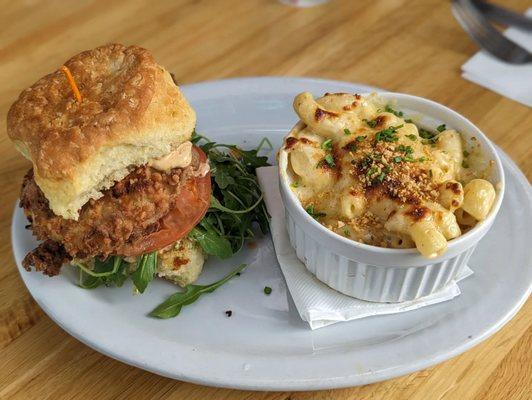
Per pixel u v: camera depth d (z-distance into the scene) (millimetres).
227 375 200
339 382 199
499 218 256
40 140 213
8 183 286
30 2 396
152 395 213
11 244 257
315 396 212
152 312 232
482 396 210
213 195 261
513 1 396
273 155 292
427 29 374
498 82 333
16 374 218
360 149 226
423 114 253
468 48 361
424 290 227
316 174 226
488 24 358
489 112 321
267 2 399
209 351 210
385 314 229
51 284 230
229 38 371
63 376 218
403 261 210
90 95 225
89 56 240
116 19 385
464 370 217
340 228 219
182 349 210
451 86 337
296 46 365
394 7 391
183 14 389
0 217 272
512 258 241
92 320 219
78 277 238
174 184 229
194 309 234
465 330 216
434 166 220
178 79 343
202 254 249
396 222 208
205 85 315
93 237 221
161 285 244
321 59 356
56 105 225
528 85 331
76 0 398
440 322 221
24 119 222
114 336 213
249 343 221
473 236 210
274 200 262
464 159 238
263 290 241
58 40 368
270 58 358
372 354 207
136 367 217
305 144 231
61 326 218
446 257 211
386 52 360
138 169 226
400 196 212
